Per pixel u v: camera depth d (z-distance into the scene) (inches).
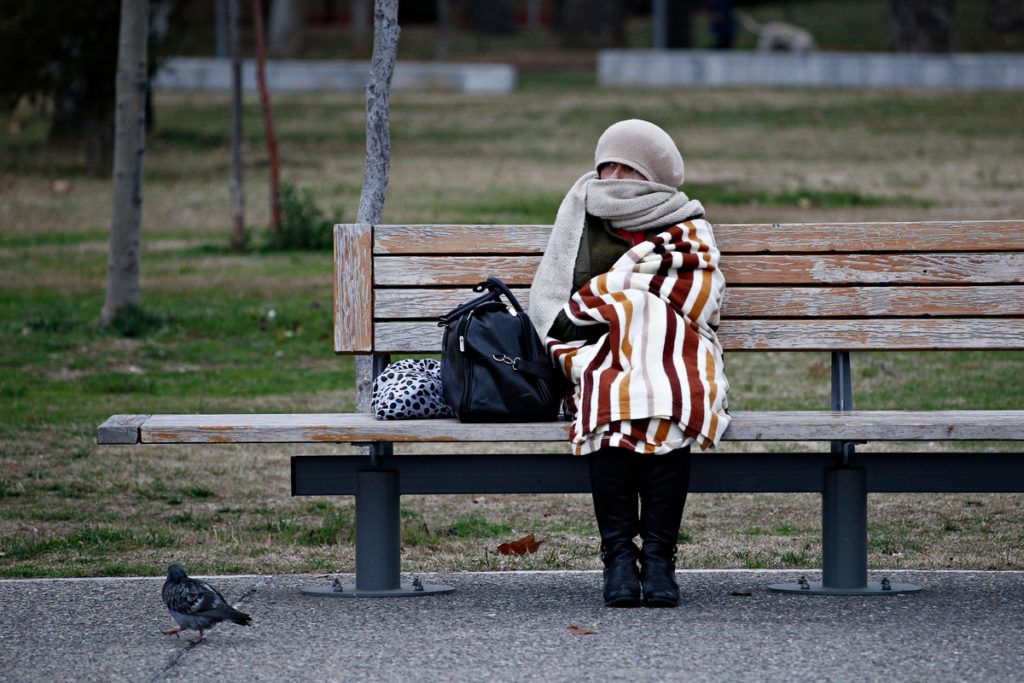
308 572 681.0
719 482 606.5
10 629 564.4
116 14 2677.2
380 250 661.3
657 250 615.8
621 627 558.3
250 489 894.4
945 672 496.7
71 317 1515.7
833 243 661.9
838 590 609.6
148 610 593.0
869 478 610.5
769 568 679.7
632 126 645.9
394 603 600.7
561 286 625.3
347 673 501.0
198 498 870.4
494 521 818.8
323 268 1843.0
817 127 3228.3
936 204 2246.6
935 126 3213.6
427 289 658.8
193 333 1456.7
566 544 752.3
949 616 570.6
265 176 2728.8
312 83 4005.9
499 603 600.7
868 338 656.4
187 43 4461.1
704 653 521.3
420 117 3489.2
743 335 658.8
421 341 657.0
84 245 2073.1
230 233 2185.0
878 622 562.3
